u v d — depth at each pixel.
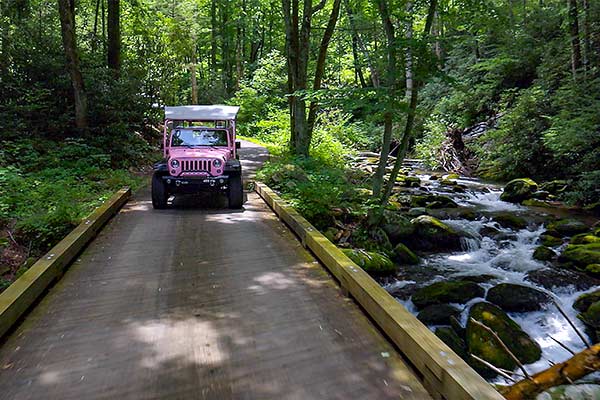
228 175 9.41
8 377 3.32
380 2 8.89
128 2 25.36
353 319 4.29
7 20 16.08
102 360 3.55
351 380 3.29
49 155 13.09
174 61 25.16
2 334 3.81
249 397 3.09
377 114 9.17
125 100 16.61
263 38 40.12
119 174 13.16
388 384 3.24
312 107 16.36
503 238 10.30
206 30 37.69
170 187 9.34
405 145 9.76
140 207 9.71
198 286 5.16
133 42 23.61
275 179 12.24
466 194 14.88
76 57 14.32
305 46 15.93
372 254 8.48
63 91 15.46
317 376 3.35
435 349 3.20
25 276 4.66
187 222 8.36
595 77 15.74
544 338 6.21
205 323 4.21
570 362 3.05
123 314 4.40
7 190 9.49
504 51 22.64
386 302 4.08
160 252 6.47
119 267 5.80
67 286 5.12
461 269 8.70
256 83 33.09
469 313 6.42
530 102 16.88
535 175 16.66
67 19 14.08
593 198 12.80
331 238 9.70
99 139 14.65
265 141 25.77
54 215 8.03
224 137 10.31
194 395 3.11
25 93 14.47
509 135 17.73
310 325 4.17
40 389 3.17
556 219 11.57
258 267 5.83
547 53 19.97
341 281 5.07
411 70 8.96
